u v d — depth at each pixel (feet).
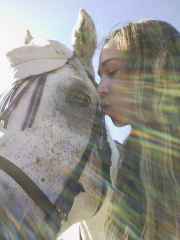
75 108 1.54
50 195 1.40
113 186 1.75
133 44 1.63
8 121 1.49
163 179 1.49
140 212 1.59
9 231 1.23
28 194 1.34
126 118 1.68
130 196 1.67
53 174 1.43
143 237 1.51
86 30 1.81
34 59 1.64
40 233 1.33
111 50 1.69
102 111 1.69
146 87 1.57
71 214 1.60
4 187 1.31
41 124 1.47
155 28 1.65
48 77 1.59
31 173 1.38
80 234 2.07
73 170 1.49
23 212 1.30
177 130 1.53
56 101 1.52
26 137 1.44
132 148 1.75
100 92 1.70
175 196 1.46
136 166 1.71
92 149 1.63
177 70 1.59
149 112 1.56
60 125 1.49
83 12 1.84
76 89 1.54
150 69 1.59
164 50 1.59
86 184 1.59
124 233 1.63
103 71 1.73
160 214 1.47
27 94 1.54
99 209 1.70
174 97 1.55
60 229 1.57
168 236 1.44
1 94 1.65
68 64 1.68
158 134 1.54
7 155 1.39
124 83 1.64
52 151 1.45
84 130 1.57
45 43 1.68
